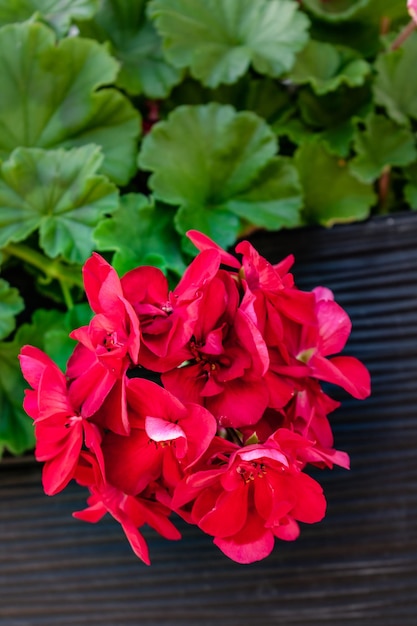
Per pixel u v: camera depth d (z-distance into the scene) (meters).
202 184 0.47
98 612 0.47
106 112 0.47
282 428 0.33
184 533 0.46
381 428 0.45
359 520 0.45
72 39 0.46
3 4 0.47
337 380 0.37
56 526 0.47
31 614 0.47
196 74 0.47
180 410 0.33
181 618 0.46
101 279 0.35
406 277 0.46
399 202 0.52
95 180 0.44
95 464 0.35
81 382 0.35
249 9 0.49
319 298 0.39
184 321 0.34
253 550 0.36
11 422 0.46
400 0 0.48
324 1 0.51
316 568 0.46
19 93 0.46
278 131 0.49
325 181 0.49
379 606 0.46
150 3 0.48
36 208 0.45
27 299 0.48
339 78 0.48
